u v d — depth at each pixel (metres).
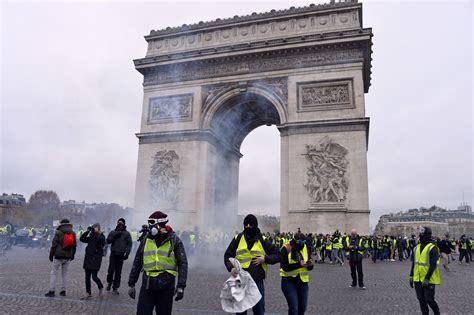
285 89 66.75
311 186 60.81
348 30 63.38
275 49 67.12
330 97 63.81
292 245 14.66
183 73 73.94
